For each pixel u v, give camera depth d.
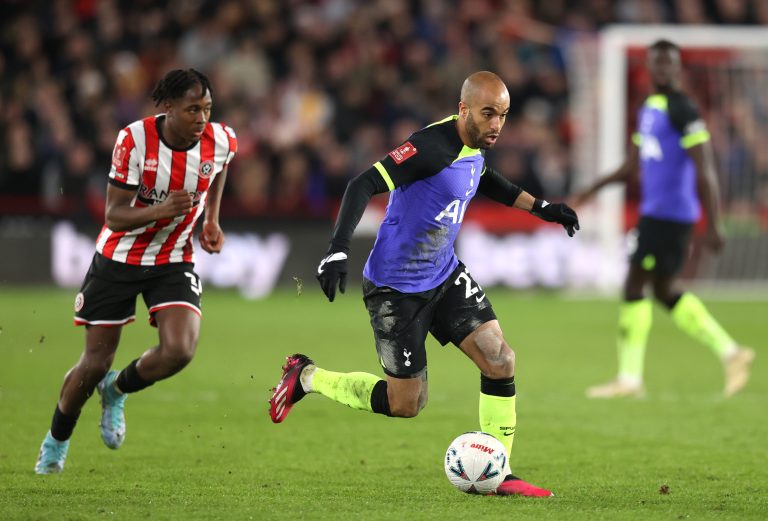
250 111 66.56
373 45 70.56
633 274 33.34
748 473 22.38
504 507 18.66
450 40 73.44
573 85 70.44
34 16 70.50
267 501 19.17
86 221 59.69
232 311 53.88
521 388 34.28
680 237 33.06
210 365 37.62
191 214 21.33
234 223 60.56
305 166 64.38
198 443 25.31
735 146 65.06
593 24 76.06
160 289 21.28
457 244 61.03
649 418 29.30
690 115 32.38
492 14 74.88
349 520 17.56
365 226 62.06
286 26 72.81
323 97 68.50
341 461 23.48
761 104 65.38
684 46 59.44
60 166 61.09
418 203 19.78
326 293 18.48
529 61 73.06
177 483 20.97
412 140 19.48
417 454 24.36
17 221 59.44
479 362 20.17
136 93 65.50
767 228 64.94
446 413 29.84
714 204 32.59
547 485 21.16
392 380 20.38
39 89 64.69
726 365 33.47
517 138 67.50
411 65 70.88
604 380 35.97
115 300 21.19
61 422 21.42
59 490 20.09
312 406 30.77
